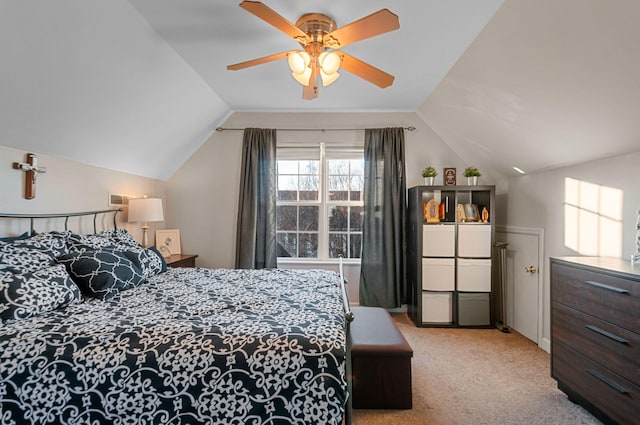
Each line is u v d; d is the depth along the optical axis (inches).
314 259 149.1
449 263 126.2
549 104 80.0
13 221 77.4
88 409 43.7
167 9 72.6
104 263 73.6
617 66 58.9
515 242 124.9
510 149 110.3
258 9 56.2
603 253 84.4
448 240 126.3
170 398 44.4
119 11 70.2
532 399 77.0
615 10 51.0
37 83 69.2
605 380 64.0
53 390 43.8
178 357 45.7
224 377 45.3
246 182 142.1
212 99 126.6
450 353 102.7
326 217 149.6
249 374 45.4
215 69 103.7
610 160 82.3
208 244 149.1
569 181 96.9
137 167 125.6
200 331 50.1
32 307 55.4
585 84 67.4
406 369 72.6
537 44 68.2
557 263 79.5
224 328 51.3
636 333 57.3
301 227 151.2
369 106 138.6
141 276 82.8
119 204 118.0
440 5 70.1
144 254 92.1
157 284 83.0
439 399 77.2
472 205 132.8
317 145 146.7
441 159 142.6
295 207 151.2
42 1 57.9
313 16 72.6
